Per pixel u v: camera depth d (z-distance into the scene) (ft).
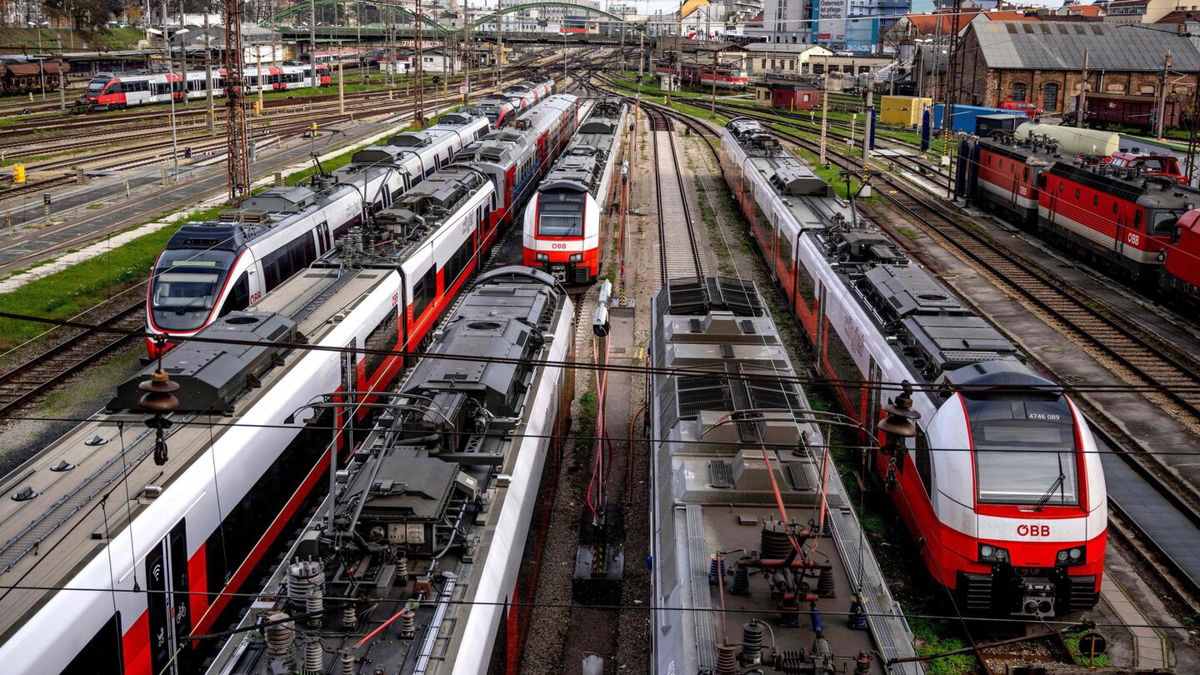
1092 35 345.31
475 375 66.23
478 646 46.16
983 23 346.95
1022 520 60.90
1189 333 124.06
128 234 165.27
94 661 47.29
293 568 44.98
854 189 219.41
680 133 313.12
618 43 644.69
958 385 64.54
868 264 101.35
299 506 74.69
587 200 140.26
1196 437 92.99
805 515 56.03
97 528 51.08
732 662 41.57
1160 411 98.99
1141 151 212.23
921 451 68.08
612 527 73.77
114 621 48.93
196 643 57.93
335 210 132.57
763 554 49.11
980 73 342.64
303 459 75.41
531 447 65.67
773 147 189.06
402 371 106.83
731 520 55.62
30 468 57.11
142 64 433.07
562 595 68.13
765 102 409.69
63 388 102.99
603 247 168.04
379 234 110.93
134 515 52.54
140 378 64.18
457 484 53.78
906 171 253.03
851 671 43.16
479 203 148.97
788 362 76.13
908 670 43.11
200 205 190.60
